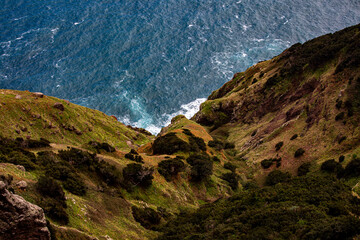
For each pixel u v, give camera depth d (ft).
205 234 89.51
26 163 91.09
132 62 468.75
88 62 460.96
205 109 352.08
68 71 440.86
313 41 309.63
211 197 166.81
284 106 263.29
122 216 104.99
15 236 56.18
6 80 411.54
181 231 102.73
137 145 272.72
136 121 380.37
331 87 203.00
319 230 66.44
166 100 412.98
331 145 169.99
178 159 175.83
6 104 194.59
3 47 468.34
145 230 106.11
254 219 84.48
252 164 213.25
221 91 401.70
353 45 217.36
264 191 110.42
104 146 150.20
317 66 250.16
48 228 67.15
